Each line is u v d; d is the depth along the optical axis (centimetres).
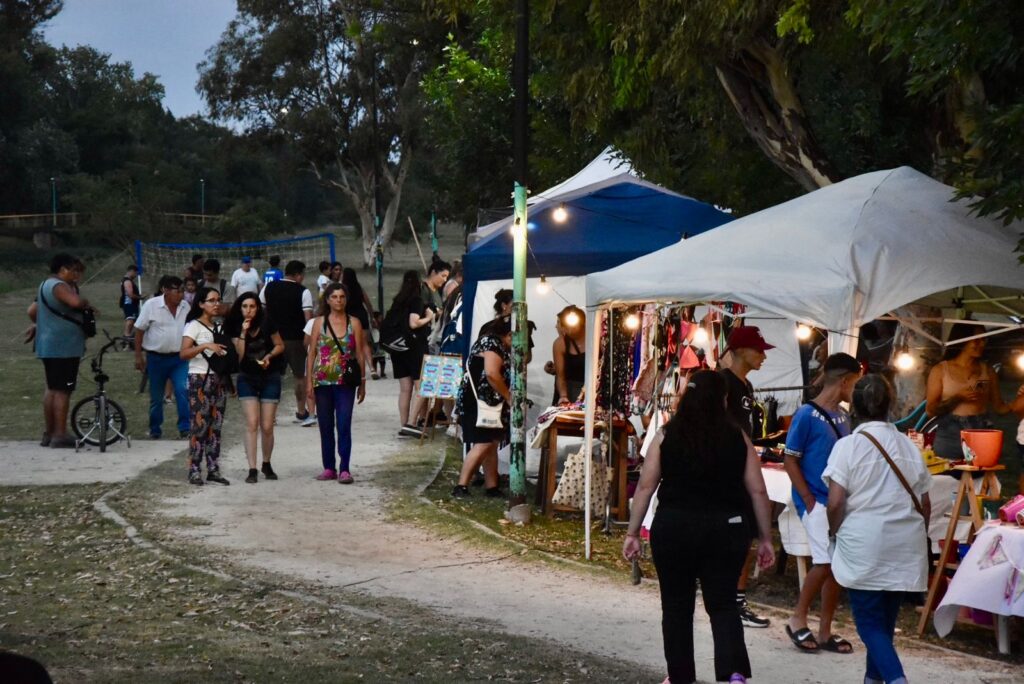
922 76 977
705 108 1552
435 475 1261
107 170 9762
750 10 1179
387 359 2516
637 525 590
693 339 982
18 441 1436
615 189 1351
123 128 10044
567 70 1495
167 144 11406
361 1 3775
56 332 1370
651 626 760
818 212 888
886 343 1415
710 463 570
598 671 650
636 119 1695
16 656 250
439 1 1608
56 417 1382
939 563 777
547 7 1371
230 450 1381
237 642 683
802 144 1355
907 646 747
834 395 709
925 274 820
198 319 1176
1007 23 920
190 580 834
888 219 860
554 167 2231
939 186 939
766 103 1377
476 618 764
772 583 907
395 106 6550
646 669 661
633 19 1277
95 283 6362
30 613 742
